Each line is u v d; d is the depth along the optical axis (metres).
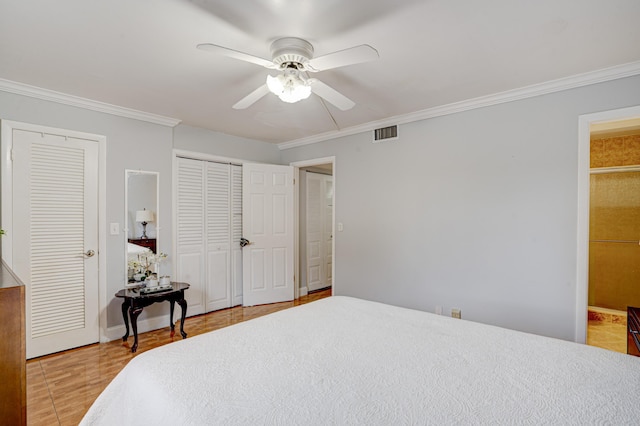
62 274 2.98
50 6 1.67
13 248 2.73
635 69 2.33
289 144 4.86
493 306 2.98
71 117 3.02
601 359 1.42
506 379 1.24
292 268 4.88
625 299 4.05
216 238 4.33
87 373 2.57
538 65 2.36
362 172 3.97
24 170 2.78
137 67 2.38
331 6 1.68
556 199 2.67
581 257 2.56
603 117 2.47
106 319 3.23
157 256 3.46
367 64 2.34
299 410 1.04
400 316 2.03
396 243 3.65
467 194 3.14
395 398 1.11
